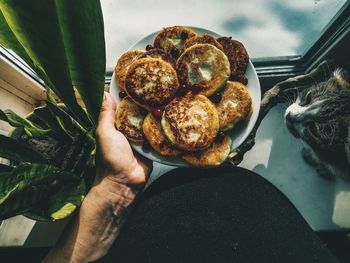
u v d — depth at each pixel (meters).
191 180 0.42
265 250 0.39
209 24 0.59
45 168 0.29
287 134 0.57
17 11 0.18
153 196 0.41
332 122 0.47
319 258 0.38
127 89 0.35
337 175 0.52
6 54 0.41
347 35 0.44
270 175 0.55
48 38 0.20
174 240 0.39
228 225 0.40
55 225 0.50
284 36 0.58
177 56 0.39
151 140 0.36
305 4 0.60
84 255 0.37
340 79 0.49
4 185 0.26
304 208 0.53
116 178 0.36
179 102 0.36
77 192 0.35
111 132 0.35
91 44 0.21
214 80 0.36
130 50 0.40
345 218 0.52
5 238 0.50
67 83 0.24
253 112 0.38
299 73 0.54
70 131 0.40
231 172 0.42
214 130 0.35
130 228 0.40
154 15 0.60
